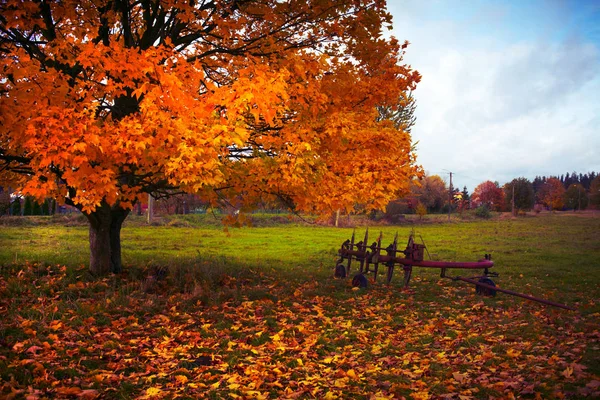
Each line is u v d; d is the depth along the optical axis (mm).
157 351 5594
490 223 47438
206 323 6984
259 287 9859
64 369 4715
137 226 29000
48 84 5695
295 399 4246
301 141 7527
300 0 8312
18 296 8023
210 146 5812
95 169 5988
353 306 8680
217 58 9539
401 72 8930
